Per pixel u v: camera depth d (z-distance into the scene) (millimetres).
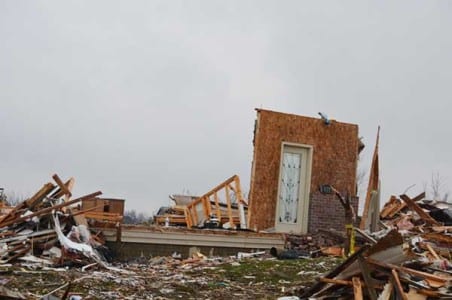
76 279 8234
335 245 13508
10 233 11062
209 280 9109
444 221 15023
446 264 7957
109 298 7172
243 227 14508
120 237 12438
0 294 6027
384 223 14523
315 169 15258
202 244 13078
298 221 15008
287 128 15102
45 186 12062
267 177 14781
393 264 6957
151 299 7379
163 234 12758
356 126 15781
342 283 7254
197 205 15703
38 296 6773
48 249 10914
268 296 7922
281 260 11539
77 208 13273
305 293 7652
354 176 15625
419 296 6508
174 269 10453
